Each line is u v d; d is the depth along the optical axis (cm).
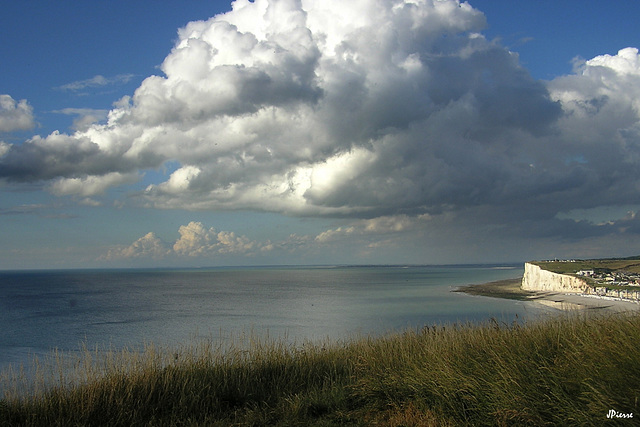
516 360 684
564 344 737
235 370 892
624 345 620
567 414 537
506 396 596
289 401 731
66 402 718
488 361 708
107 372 813
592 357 616
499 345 775
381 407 694
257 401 776
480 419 591
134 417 679
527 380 623
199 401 752
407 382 727
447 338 959
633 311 923
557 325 899
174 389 788
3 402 698
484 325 1057
